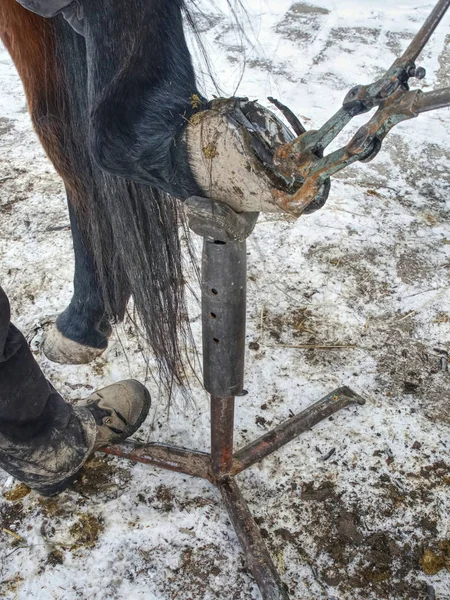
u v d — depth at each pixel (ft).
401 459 5.65
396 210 8.46
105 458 5.65
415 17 13.12
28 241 7.90
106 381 6.34
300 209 3.12
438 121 10.23
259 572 4.60
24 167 9.11
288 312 7.04
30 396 4.53
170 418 5.99
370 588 4.80
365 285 7.38
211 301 3.96
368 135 2.72
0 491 5.41
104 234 4.94
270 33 12.26
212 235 3.59
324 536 5.11
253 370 6.43
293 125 3.41
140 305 4.71
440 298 7.22
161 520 5.22
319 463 5.61
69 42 3.87
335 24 12.72
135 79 3.16
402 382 6.34
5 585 4.83
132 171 3.42
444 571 4.90
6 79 11.14
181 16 3.39
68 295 7.21
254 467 5.57
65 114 4.35
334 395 5.92
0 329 4.00
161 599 4.75
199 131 3.19
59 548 5.05
